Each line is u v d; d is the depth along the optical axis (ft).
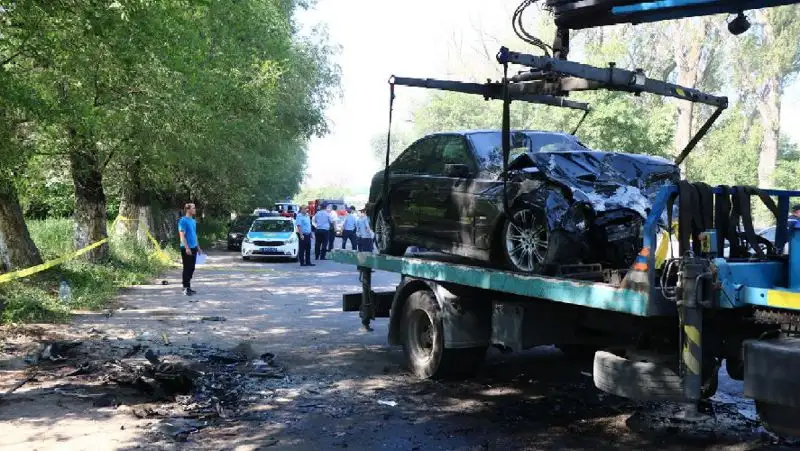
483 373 26.99
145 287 54.39
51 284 44.88
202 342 32.14
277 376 25.96
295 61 86.89
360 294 33.88
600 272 20.24
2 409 21.17
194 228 49.98
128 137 53.52
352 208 95.20
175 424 20.10
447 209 26.55
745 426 20.06
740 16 18.97
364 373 26.78
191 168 85.15
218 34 57.52
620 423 20.61
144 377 23.99
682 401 17.13
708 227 17.74
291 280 61.21
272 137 93.04
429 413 21.67
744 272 16.39
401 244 30.32
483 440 19.13
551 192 21.24
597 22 21.49
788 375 14.10
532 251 21.90
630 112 80.79
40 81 35.94
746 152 107.55
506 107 21.12
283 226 89.10
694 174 100.58
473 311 24.57
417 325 26.84
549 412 21.79
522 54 19.80
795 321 14.87
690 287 15.78
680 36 108.58
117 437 18.89
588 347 25.75
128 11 32.78
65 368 26.18
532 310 22.08
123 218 79.92
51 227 70.33
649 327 18.37
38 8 31.68
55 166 61.93
